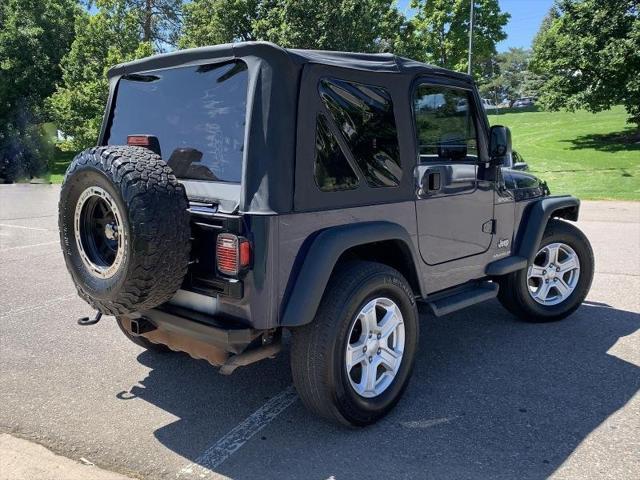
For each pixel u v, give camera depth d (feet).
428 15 110.83
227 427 10.85
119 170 8.89
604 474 9.10
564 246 16.67
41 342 15.42
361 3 77.56
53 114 89.71
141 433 10.62
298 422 11.03
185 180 10.68
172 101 11.05
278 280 9.23
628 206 41.93
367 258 12.05
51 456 9.83
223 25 82.99
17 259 26.55
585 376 12.85
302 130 9.59
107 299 9.40
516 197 15.25
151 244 8.70
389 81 11.41
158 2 120.78
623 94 76.38
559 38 80.38
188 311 10.06
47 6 104.27
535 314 16.22
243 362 9.78
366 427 10.73
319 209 9.87
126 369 13.62
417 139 12.01
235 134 9.87
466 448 9.95
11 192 60.23
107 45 92.07
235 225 9.02
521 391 12.14
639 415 10.99
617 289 20.02
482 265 14.29
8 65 99.60
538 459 9.55
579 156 72.43
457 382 12.65
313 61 9.84
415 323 11.51
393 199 11.34
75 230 9.84
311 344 9.84
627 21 73.00
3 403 11.83
